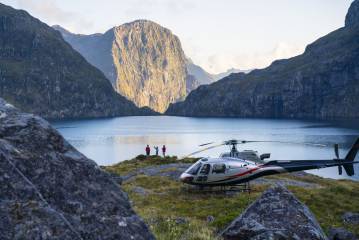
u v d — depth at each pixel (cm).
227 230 1142
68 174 573
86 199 564
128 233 563
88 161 620
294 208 1151
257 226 1086
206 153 13000
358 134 19700
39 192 516
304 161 2705
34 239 448
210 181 2672
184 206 2261
